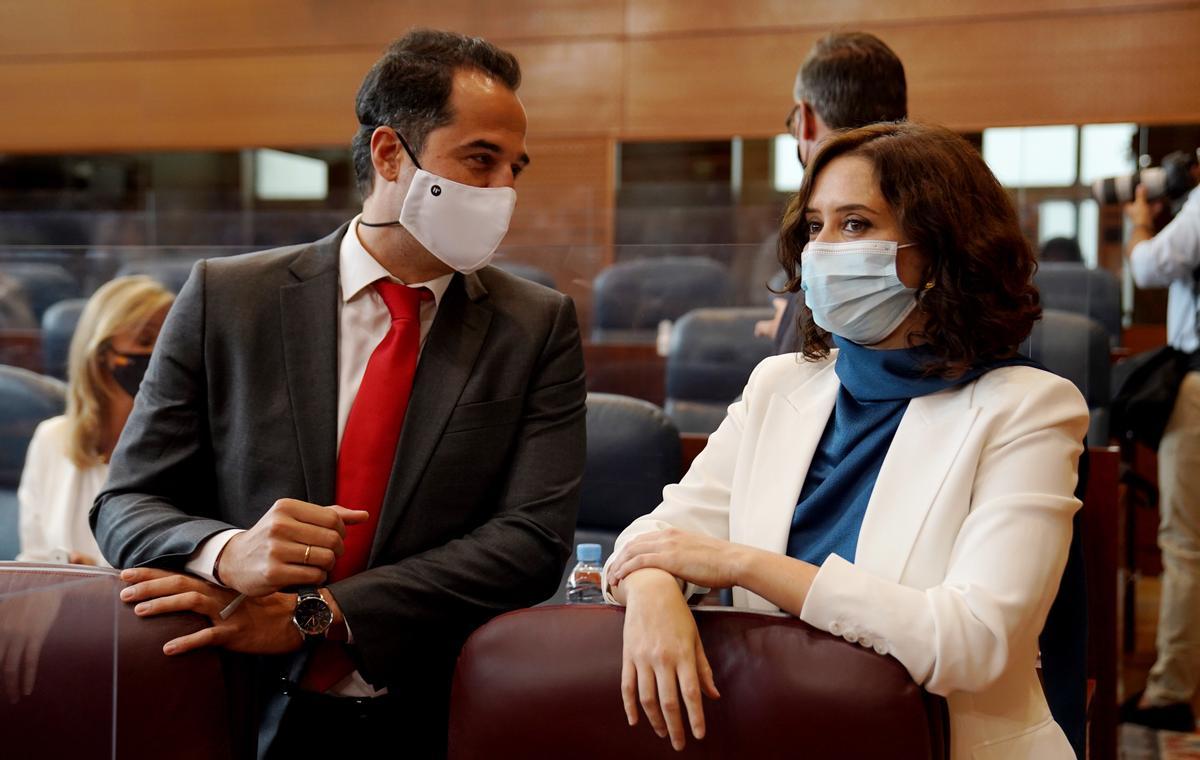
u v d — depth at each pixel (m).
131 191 6.20
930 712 1.20
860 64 2.24
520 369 1.64
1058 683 1.43
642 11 5.59
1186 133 4.96
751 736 1.18
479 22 5.77
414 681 1.56
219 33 6.04
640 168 5.64
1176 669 3.13
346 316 1.64
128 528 1.48
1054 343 2.63
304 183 5.99
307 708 1.56
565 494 1.63
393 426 1.58
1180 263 3.10
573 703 1.22
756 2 5.45
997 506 1.27
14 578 1.29
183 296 1.61
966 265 1.36
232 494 1.57
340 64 5.91
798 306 1.57
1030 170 5.14
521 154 1.63
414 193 1.57
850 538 1.38
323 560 1.37
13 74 6.25
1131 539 3.57
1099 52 5.05
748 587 1.28
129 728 1.26
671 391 2.75
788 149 5.45
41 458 2.53
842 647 1.18
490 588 1.54
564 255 2.82
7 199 5.80
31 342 2.80
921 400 1.39
